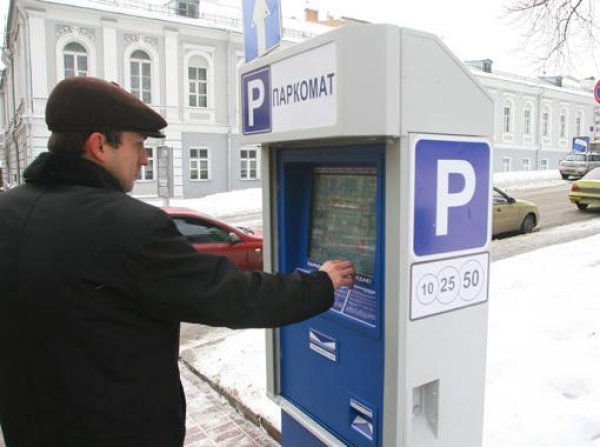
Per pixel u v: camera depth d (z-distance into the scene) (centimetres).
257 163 2702
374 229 203
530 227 1193
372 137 179
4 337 145
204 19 2583
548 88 3872
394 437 191
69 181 151
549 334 449
